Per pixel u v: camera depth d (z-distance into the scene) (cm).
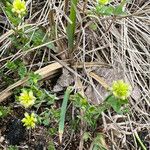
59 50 17
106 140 16
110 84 17
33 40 17
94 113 14
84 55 17
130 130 16
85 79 17
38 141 16
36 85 16
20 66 16
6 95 16
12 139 16
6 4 16
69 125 16
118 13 15
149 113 17
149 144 16
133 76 17
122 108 16
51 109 15
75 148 16
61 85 17
